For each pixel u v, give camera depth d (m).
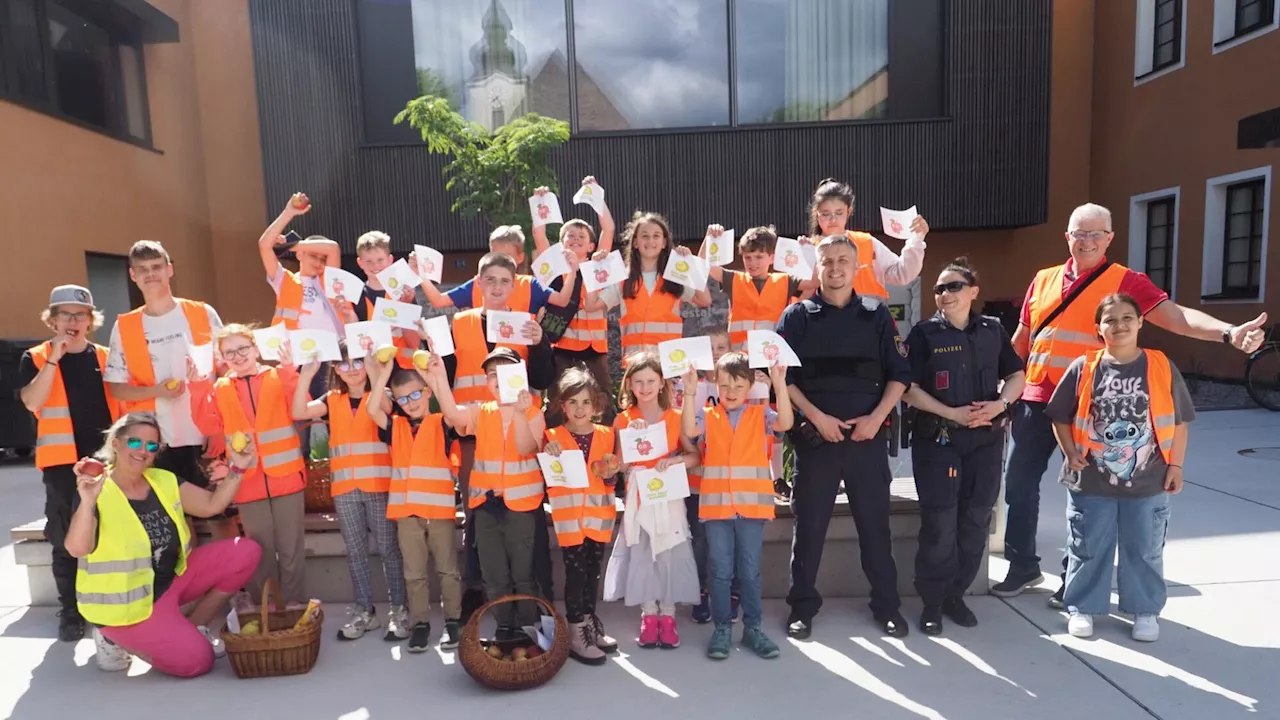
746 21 10.72
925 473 3.38
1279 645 3.18
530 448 3.29
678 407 3.70
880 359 3.35
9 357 7.51
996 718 2.70
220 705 2.95
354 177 10.75
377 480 3.48
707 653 3.28
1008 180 10.77
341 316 4.43
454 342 3.74
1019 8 10.51
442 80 10.75
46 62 8.91
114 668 3.26
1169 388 3.17
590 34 10.71
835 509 3.83
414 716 2.83
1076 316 3.55
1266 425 7.50
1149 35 10.93
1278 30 8.77
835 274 3.29
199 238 11.83
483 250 11.02
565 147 10.77
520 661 2.94
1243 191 9.56
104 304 10.00
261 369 3.70
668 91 10.83
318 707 2.91
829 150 10.78
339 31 10.49
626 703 2.88
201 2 11.77
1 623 3.82
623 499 3.81
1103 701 2.79
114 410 3.79
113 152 9.95
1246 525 4.55
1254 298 9.19
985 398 3.38
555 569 3.88
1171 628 3.36
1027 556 3.77
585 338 4.23
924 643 3.32
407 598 3.59
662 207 10.84
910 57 10.77
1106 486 3.23
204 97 11.95
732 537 3.31
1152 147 10.84
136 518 3.09
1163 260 10.99
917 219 3.83
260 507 3.59
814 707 2.82
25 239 8.46
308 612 3.23
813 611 3.42
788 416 3.21
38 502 5.94
